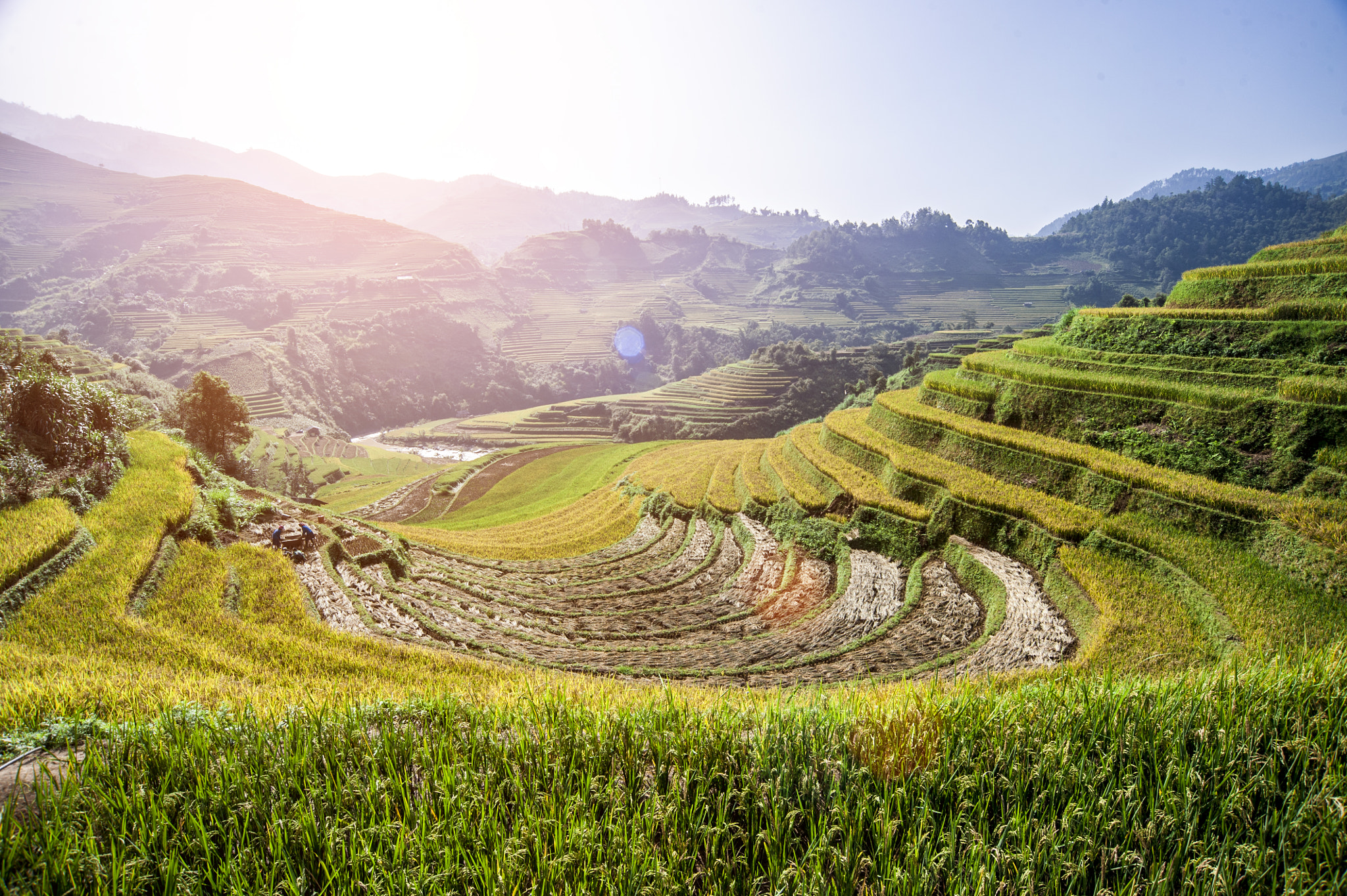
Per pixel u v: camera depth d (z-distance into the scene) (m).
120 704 8.81
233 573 21.38
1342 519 20.16
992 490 29.16
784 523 36.25
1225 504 22.44
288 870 5.23
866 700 7.70
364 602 23.19
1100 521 24.73
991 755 6.25
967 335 174.50
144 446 30.42
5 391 24.39
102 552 19.22
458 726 7.29
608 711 7.59
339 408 172.25
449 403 195.12
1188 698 6.69
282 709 8.63
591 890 5.19
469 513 64.44
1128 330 36.38
